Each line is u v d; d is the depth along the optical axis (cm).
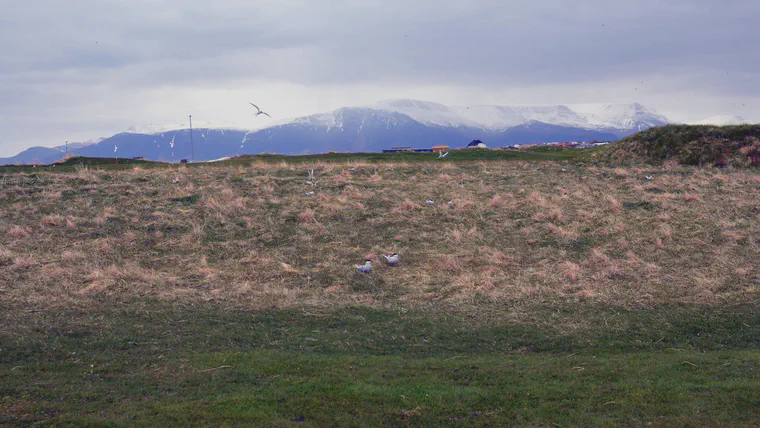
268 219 1983
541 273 1510
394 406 761
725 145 3059
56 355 920
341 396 787
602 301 1302
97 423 674
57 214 1991
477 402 777
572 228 1895
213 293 1341
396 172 2772
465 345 1046
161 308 1216
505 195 2294
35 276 1417
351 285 1429
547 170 2836
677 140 3219
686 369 901
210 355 946
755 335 1088
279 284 1428
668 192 2331
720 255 1625
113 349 964
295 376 863
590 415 738
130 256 1636
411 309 1260
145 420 691
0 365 865
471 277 1477
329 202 2188
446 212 2077
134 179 2511
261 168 2822
